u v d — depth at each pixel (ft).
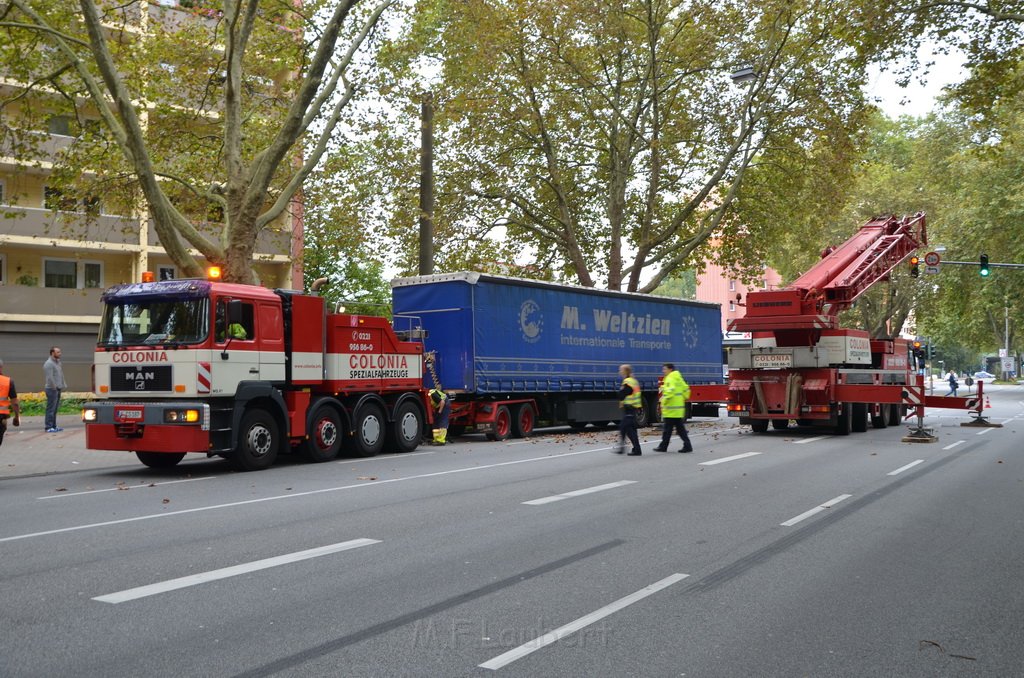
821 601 19.60
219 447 44.24
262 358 46.75
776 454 54.65
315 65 62.44
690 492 36.65
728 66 97.50
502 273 111.34
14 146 71.72
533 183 106.22
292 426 48.60
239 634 16.85
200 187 77.87
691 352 92.43
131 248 111.65
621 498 34.81
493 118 96.58
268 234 116.37
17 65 68.59
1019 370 374.02
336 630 17.13
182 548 25.00
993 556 24.43
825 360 69.46
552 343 73.46
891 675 14.94
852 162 101.55
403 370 57.98
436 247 101.04
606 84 100.73
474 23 86.63
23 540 26.43
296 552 24.40
